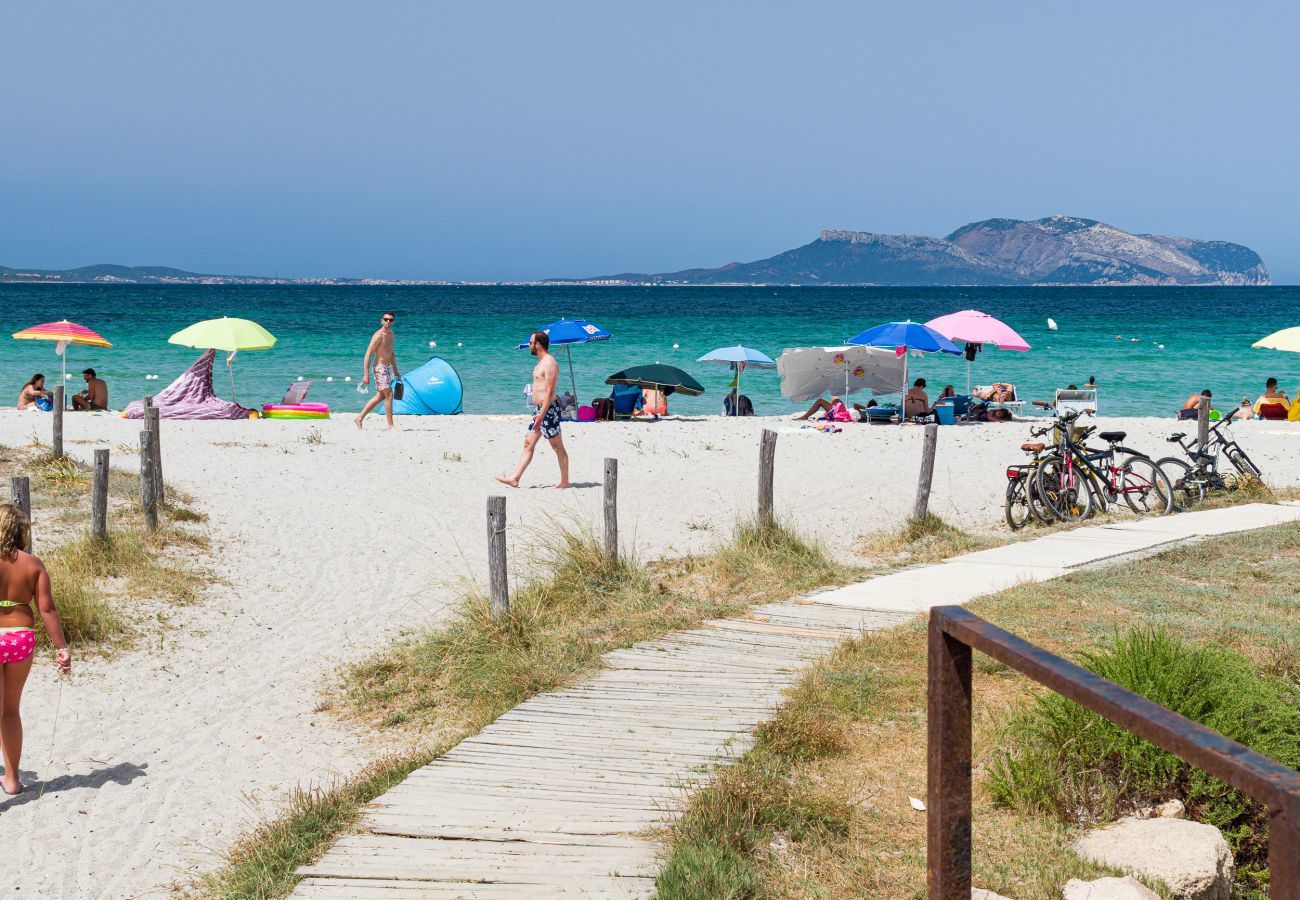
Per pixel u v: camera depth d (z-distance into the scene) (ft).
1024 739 22.26
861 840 19.16
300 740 28.91
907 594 37.70
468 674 31.73
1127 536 47.93
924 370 152.97
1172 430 88.53
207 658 34.99
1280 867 6.82
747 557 43.09
